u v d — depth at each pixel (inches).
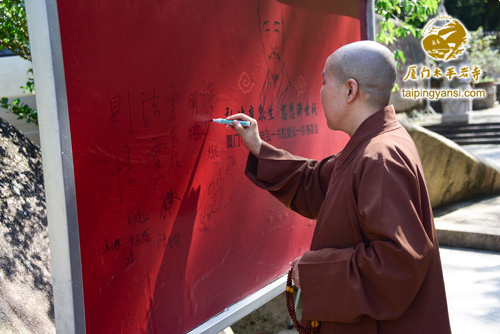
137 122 58.9
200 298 72.4
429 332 59.5
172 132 64.7
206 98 70.9
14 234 95.3
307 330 66.4
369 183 55.7
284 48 90.7
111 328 56.8
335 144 113.8
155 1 60.8
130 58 57.4
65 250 49.5
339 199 60.9
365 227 55.7
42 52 47.3
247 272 83.7
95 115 53.2
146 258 61.6
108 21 54.5
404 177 55.9
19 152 119.0
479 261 183.9
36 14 46.9
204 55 70.0
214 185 74.3
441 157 239.8
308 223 104.1
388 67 61.7
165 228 64.7
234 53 76.5
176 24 64.4
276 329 132.8
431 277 60.5
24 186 110.0
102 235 55.0
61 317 50.9
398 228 53.2
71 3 50.3
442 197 246.2
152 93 60.9
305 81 98.5
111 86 55.1
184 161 67.4
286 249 96.0
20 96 203.6
